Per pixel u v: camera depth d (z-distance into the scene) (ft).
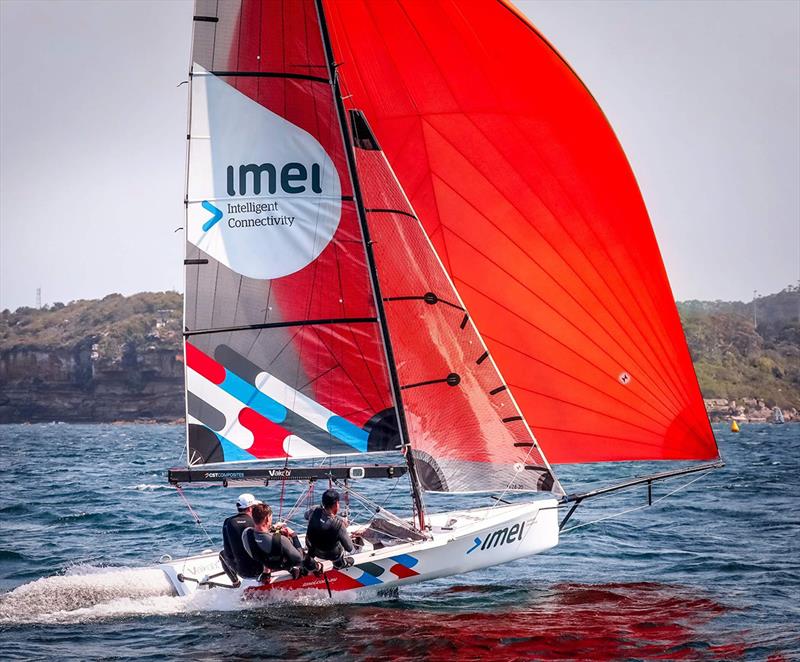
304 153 132.57
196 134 130.62
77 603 121.80
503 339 144.56
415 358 133.28
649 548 174.81
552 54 139.74
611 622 119.34
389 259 133.28
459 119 142.72
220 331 130.93
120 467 434.71
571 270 140.46
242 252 131.34
